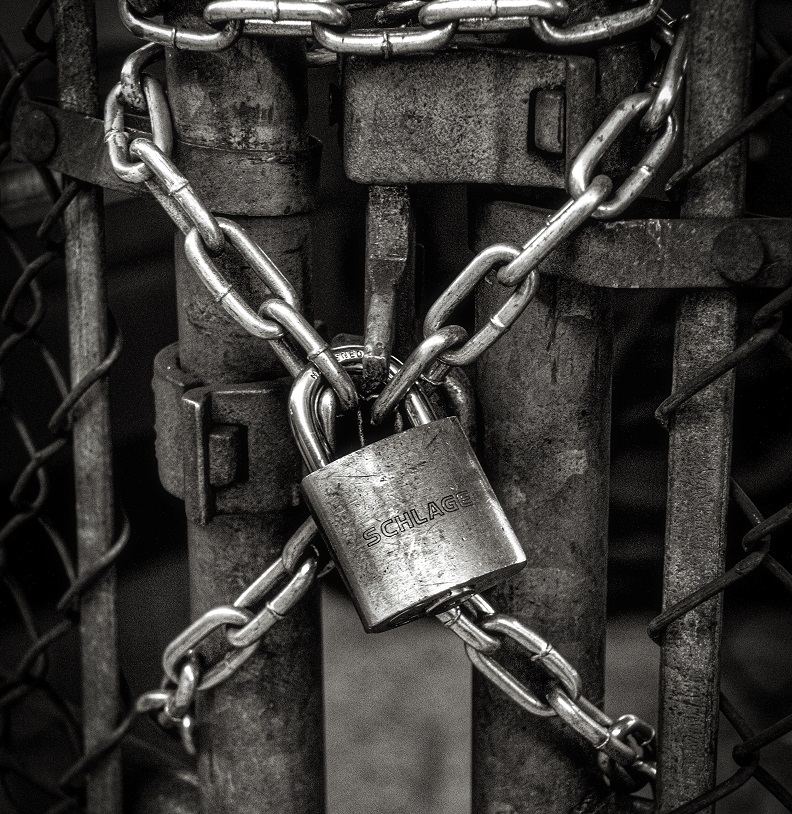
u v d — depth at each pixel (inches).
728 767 78.5
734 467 104.7
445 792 76.5
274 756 47.5
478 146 38.6
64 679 86.0
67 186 47.6
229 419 42.6
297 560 41.1
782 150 76.4
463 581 37.5
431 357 37.6
